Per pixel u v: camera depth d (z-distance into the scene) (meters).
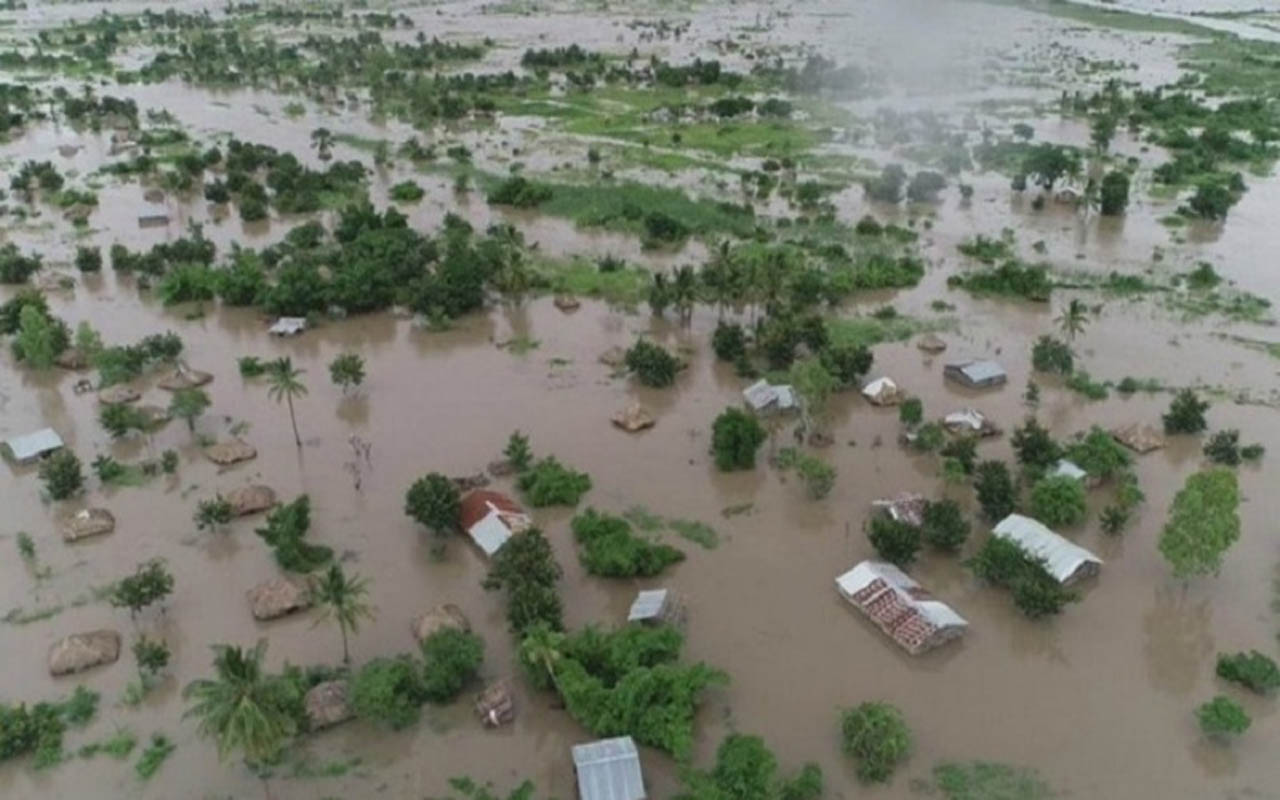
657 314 108.75
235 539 73.19
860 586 66.62
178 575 69.44
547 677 58.69
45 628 64.69
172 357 99.19
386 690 56.62
